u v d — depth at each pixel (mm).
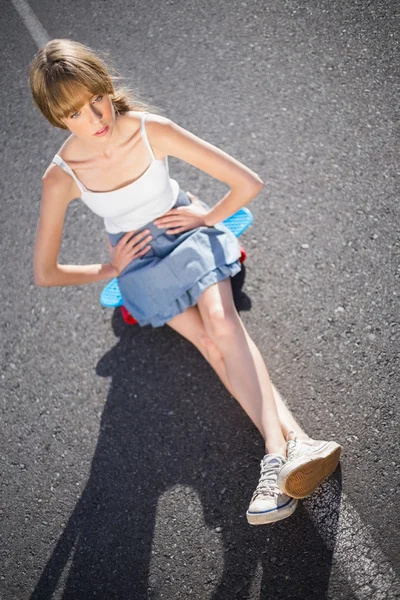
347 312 3314
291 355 3287
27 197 4098
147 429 3270
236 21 4477
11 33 4840
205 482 3076
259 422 2857
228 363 2951
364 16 4246
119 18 4719
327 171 3746
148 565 2943
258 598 2764
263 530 2893
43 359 3559
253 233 3658
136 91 4336
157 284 3021
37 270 2914
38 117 4391
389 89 3936
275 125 3980
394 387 3084
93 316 3621
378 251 3434
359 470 2932
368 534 2783
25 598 2996
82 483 3199
